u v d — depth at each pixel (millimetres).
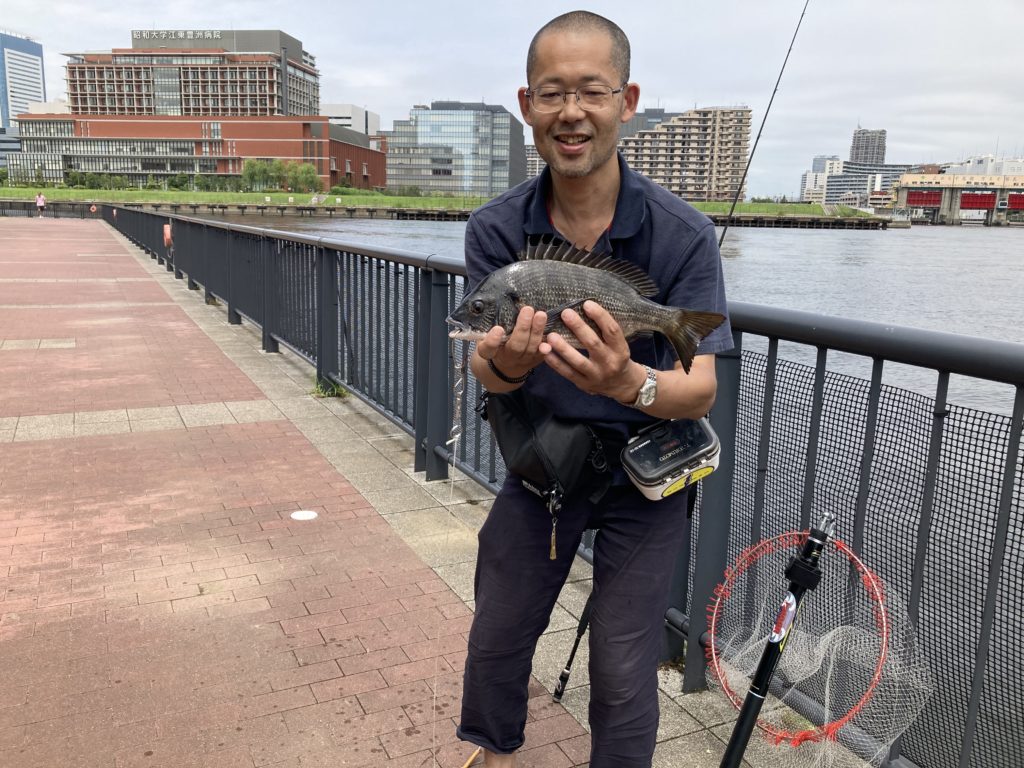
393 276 5672
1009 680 2016
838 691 2330
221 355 9109
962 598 2043
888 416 2166
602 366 1573
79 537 4129
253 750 2521
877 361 2176
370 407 6863
